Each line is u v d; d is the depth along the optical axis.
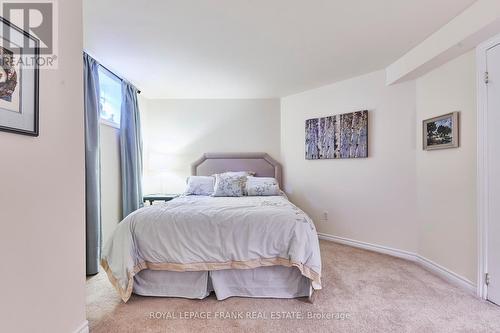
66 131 1.40
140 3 1.77
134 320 1.74
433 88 2.54
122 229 2.05
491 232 1.93
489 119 1.93
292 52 2.59
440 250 2.45
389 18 1.99
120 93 3.42
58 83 1.35
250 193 3.46
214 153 4.23
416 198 2.80
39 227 1.23
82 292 1.51
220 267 1.97
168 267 1.98
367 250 3.17
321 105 3.70
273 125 4.28
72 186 1.45
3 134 1.06
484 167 1.97
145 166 4.17
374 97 3.13
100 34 2.20
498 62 1.86
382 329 1.64
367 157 3.20
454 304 1.92
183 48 2.49
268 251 1.98
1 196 1.05
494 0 1.69
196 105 4.29
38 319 1.22
